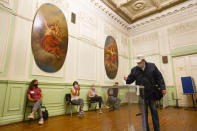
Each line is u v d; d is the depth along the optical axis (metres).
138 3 6.96
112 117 1.60
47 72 4.16
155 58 7.62
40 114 3.35
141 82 2.27
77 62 5.21
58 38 4.56
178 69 6.86
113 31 7.68
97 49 6.32
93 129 2.64
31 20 3.93
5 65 3.29
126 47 8.66
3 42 3.32
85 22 5.85
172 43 7.15
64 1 5.01
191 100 6.25
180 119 3.53
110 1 6.72
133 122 1.59
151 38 7.99
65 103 4.54
